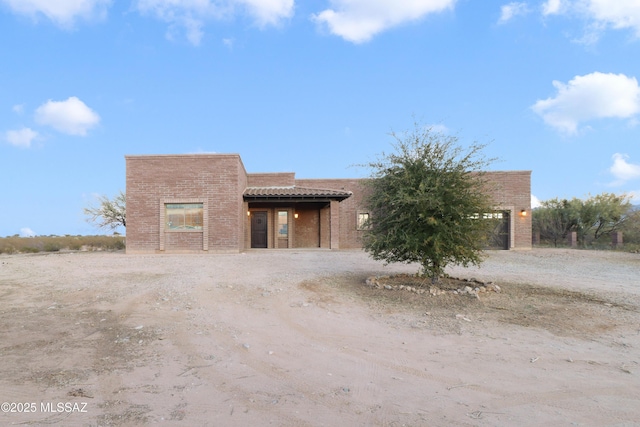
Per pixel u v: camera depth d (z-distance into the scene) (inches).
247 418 132.3
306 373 176.7
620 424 130.7
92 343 215.0
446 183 358.9
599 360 196.2
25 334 230.2
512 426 128.6
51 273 460.1
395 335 239.9
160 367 180.4
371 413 137.6
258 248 880.9
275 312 291.3
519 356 201.6
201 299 322.7
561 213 1113.4
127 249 734.5
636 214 1019.3
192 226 743.1
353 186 954.1
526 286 396.2
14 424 125.6
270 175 919.0
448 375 175.3
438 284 386.9
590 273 504.7
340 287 381.4
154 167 741.9
